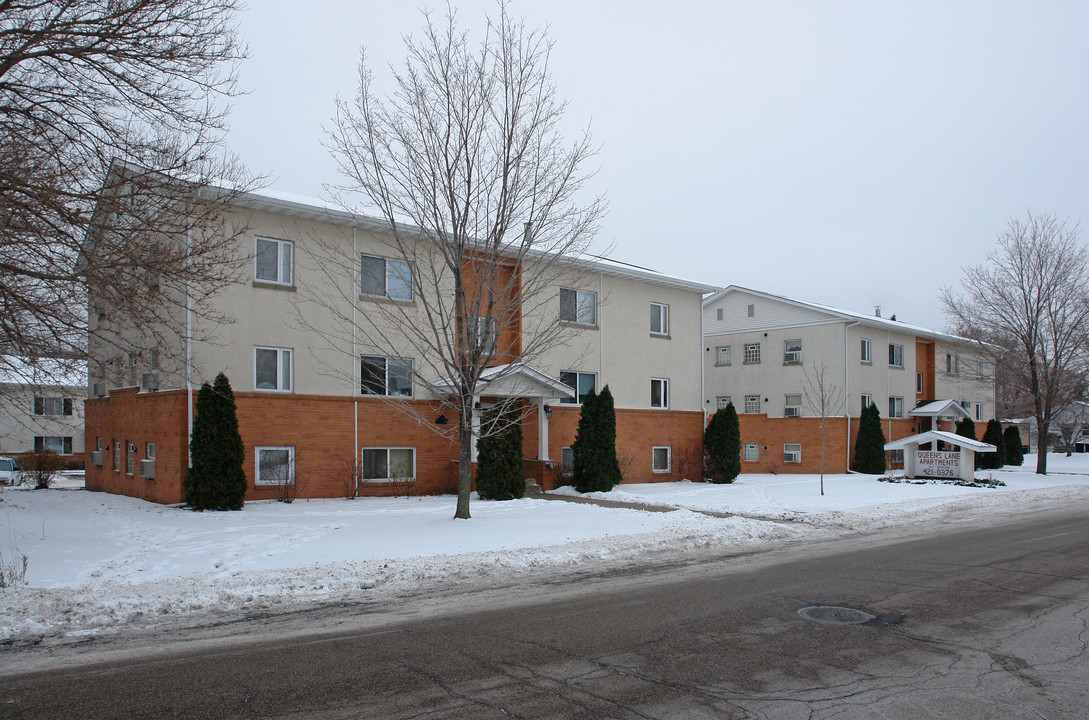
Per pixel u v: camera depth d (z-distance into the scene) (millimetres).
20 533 12234
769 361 36062
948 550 11836
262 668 5730
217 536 11867
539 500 18016
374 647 6305
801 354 34875
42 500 18516
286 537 11719
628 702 5055
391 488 18797
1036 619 7305
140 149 10445
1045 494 22859
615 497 19359
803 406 34500
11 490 24109
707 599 8180
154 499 17828
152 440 18125
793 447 34375
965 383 41750
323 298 17875
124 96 10312
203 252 10406
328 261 17812
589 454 20547
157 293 10547
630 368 24297
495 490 18156
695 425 26250
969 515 17422
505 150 13617
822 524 15109
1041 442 33156
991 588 8789
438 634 6727
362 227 18266
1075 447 63781
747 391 36844
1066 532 14070
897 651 6242
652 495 20219
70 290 9859
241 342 16734
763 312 36469
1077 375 34312
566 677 5562
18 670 5680
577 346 22672
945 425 39844
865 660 5996
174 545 11023
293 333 17453
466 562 9883
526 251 14586
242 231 11250
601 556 10875
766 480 27500
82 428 42188
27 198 9555
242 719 4730
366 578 8914
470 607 7785
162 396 17422
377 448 18672
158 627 6934
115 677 5520
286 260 17516
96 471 23375
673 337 25781
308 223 17734
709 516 15352
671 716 4805
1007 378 35812
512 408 18625
